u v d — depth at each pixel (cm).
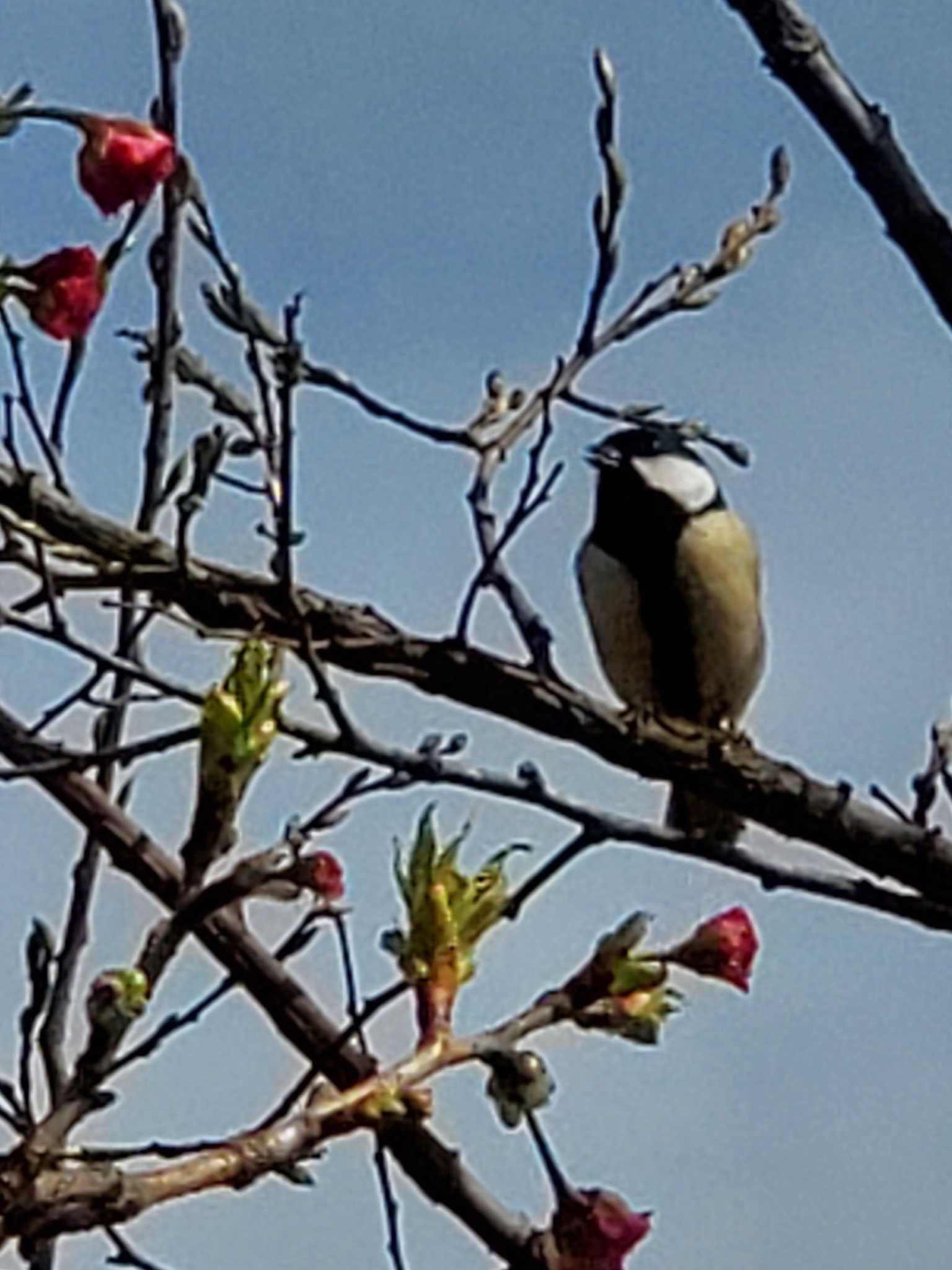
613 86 325
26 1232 195
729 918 244
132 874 281
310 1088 224
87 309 256
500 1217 258
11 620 266
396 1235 244
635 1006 234
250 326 343
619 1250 246
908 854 342
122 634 300
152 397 302
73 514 273
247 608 277
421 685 305
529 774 304
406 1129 250
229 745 218
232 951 267
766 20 319
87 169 257
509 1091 229
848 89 318
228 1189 204
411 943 229
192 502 272
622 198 335
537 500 302
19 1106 216
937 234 317
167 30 298
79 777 285
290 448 276
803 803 337
